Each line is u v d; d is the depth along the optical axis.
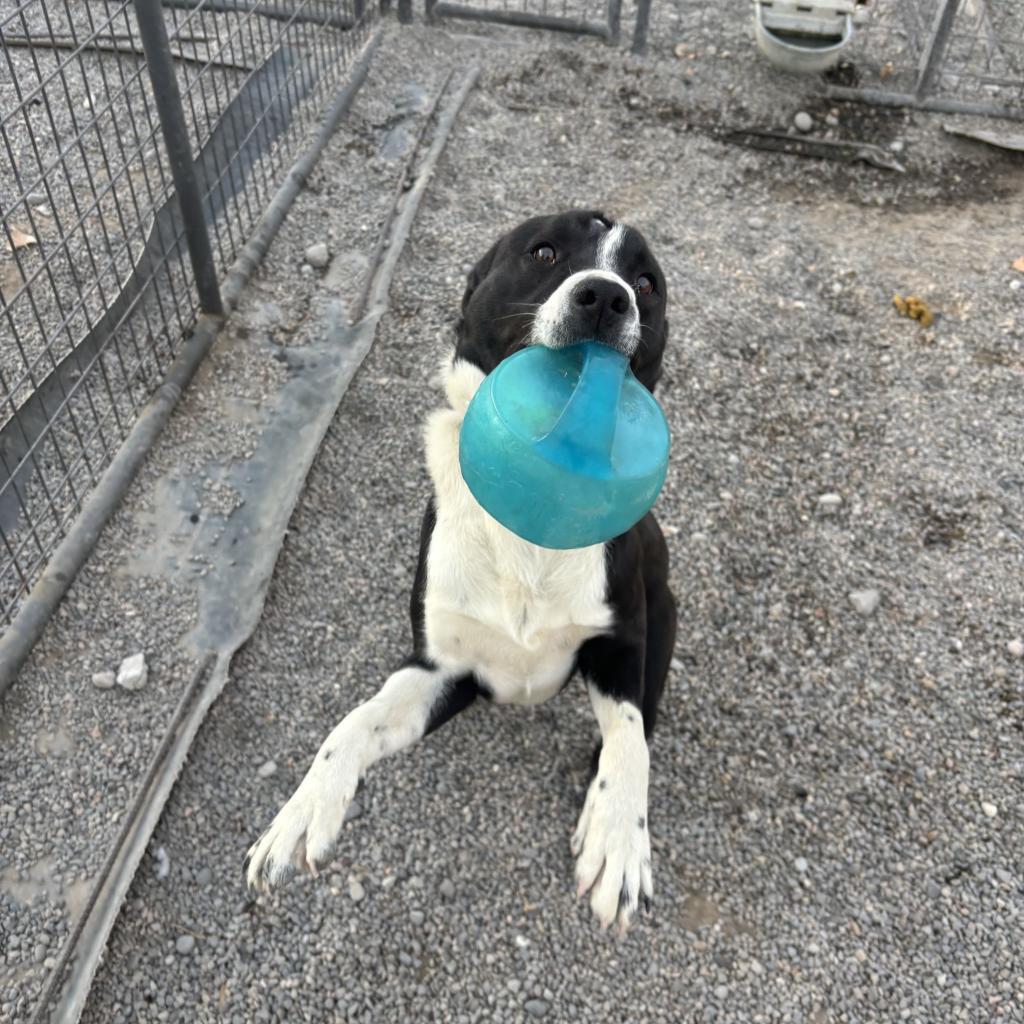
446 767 0.87
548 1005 0.75
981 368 1.27
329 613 0.97
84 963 0.73
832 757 0.90
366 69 1.69
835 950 0.78
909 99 1.75
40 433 1.05
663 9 1.97
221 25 1.64
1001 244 1.48
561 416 0.59
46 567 0.94
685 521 1.08
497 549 0.75
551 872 0.82
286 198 1.40
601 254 0.72
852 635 0.99
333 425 1.13
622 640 0.81
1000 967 0.78
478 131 1.61
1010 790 0.88
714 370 1.24
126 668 0.89
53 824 0.80
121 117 1.47
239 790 0.84
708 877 0.82
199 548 1.00
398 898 0.79
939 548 1.07
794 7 1.76
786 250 1.44
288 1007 0.73
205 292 1.19
